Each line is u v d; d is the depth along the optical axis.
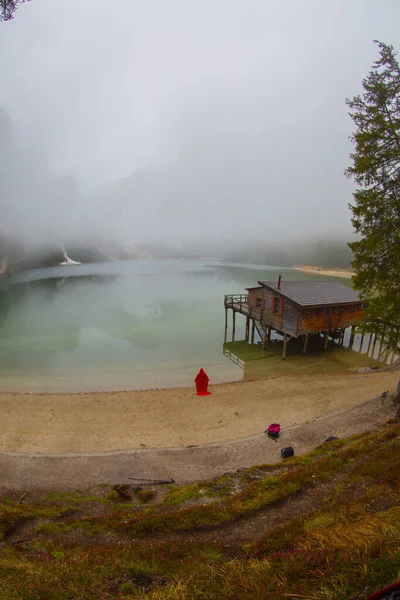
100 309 59.00
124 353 35.03
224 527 9.13
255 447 15.89
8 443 16.95
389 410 18.78
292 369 29.83
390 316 15.55
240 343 38.53
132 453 15.46
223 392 23.72
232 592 5.45
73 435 17.89
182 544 8.22
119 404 21.94
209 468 14.30
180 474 13.88
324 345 34.69
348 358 32.19
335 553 5.66
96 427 18.81
